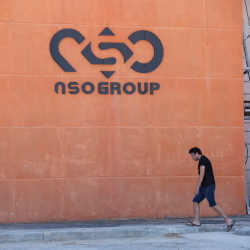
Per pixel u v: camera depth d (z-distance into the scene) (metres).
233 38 13.70
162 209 13.24
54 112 13.02
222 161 13.51
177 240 10.41
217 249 9.24
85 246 9.85
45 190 12.90
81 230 11.16
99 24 13.28
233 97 13.63
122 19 13.36
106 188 13.10
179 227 11.51
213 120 13.53
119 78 13.29
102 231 11.12
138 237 11.07
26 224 12.44
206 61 13.59
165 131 13.38
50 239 10.88
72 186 12.99
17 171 12.83
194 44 13.56
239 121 13.62
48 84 13.04
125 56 13.34
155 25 13.46
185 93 13.48
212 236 10.83
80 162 13.05
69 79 13.12
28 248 9.67
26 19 13.04
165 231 11.40
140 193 13.20
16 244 10.27
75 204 12.98
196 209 11.67
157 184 13.27
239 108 13.63
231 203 13.48
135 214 13.15
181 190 13.34
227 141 13.54
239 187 13.52
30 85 12.98
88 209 13.01
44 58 13.05
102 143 13.16
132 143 13.25
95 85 13.21
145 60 13.40
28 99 12.95
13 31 12.97
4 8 12.97
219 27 13.66
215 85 13.58
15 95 12.92
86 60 13.20
